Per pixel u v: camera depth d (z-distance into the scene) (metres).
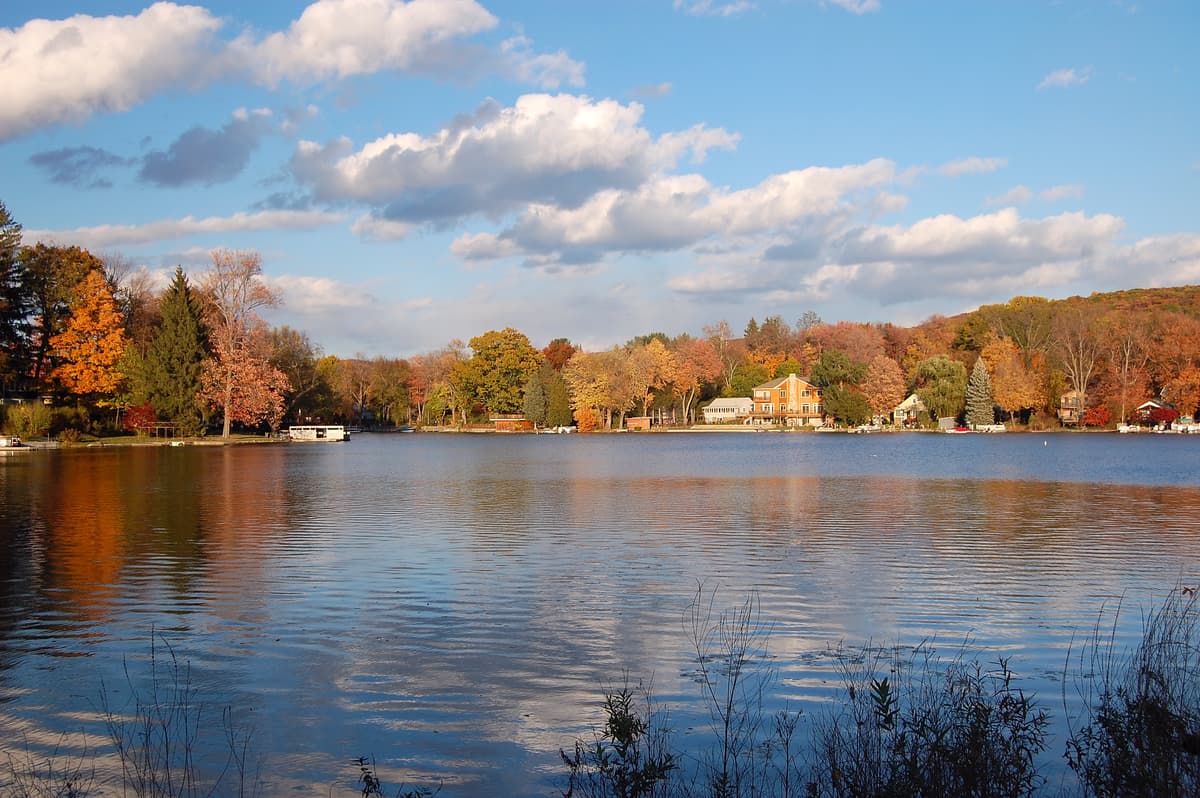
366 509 30.38
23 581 17.75
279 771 8.98
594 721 10.19
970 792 7.41
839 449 78.75
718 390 159.50
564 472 49.84
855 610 15.28
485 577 18.16
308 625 14.33
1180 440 91.25
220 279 83.38
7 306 72.19
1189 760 7.91
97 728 10.08
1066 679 11.45
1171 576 18.17
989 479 43.62
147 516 28.19
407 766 9.06
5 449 69.19
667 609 15.38
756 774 8.58
